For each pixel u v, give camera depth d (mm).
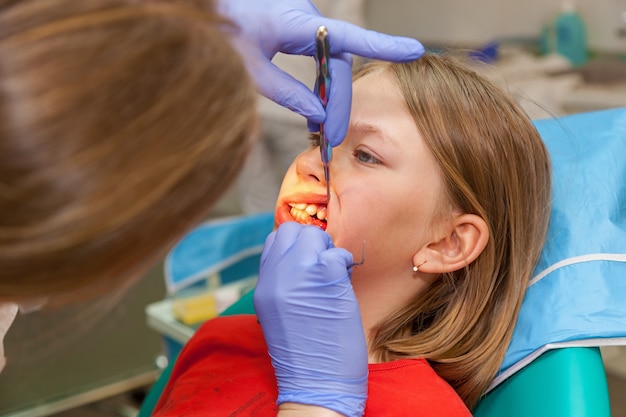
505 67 2740
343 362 938
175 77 599
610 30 2910
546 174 1188
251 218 1800
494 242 1141
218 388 1156
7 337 1451
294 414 937
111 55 577
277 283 931
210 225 1781
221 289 1754
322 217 1135
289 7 1018
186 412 1132
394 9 3424
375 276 1138
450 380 1148
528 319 1121
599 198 1209
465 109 1107
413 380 1084
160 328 1733
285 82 995
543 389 1039
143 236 625
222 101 628
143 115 585
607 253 1141
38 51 563
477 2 3174
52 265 598
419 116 1085
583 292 1104
